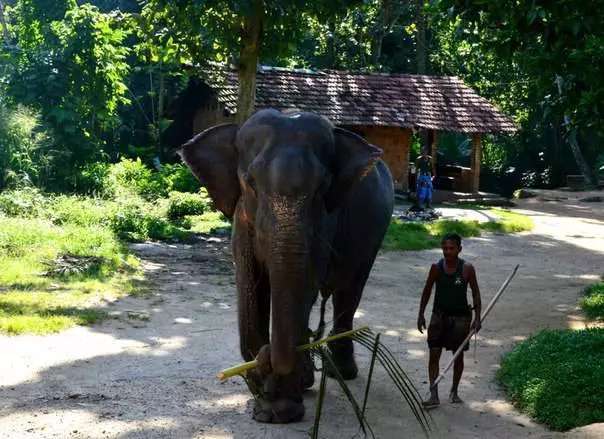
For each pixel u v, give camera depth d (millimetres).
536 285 13695
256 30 18766
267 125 5594
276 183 5219
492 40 10523
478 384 7781
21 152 22234
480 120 29406
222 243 17391
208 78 26609
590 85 9078
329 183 5605
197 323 9953
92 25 24297
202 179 5816
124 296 11266
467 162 43500
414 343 9406
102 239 15227
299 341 5363
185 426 6238
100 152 25516
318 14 18453
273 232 5160
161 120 32875
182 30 19375
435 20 10289
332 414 6668
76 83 24672
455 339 7062
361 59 37562
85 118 25047
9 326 9016
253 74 19250
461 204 28234
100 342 8828
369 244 7438
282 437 6047
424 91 29891
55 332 9133
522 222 22016
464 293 7051
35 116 23500
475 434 6348
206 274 13555
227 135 5914
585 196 32156
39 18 26328
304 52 39469
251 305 6082
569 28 8953
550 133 41719
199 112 31938
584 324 10555
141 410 6609
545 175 41188
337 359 7652
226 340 9141
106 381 7414
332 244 6602
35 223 16047
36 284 11523
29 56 24250
